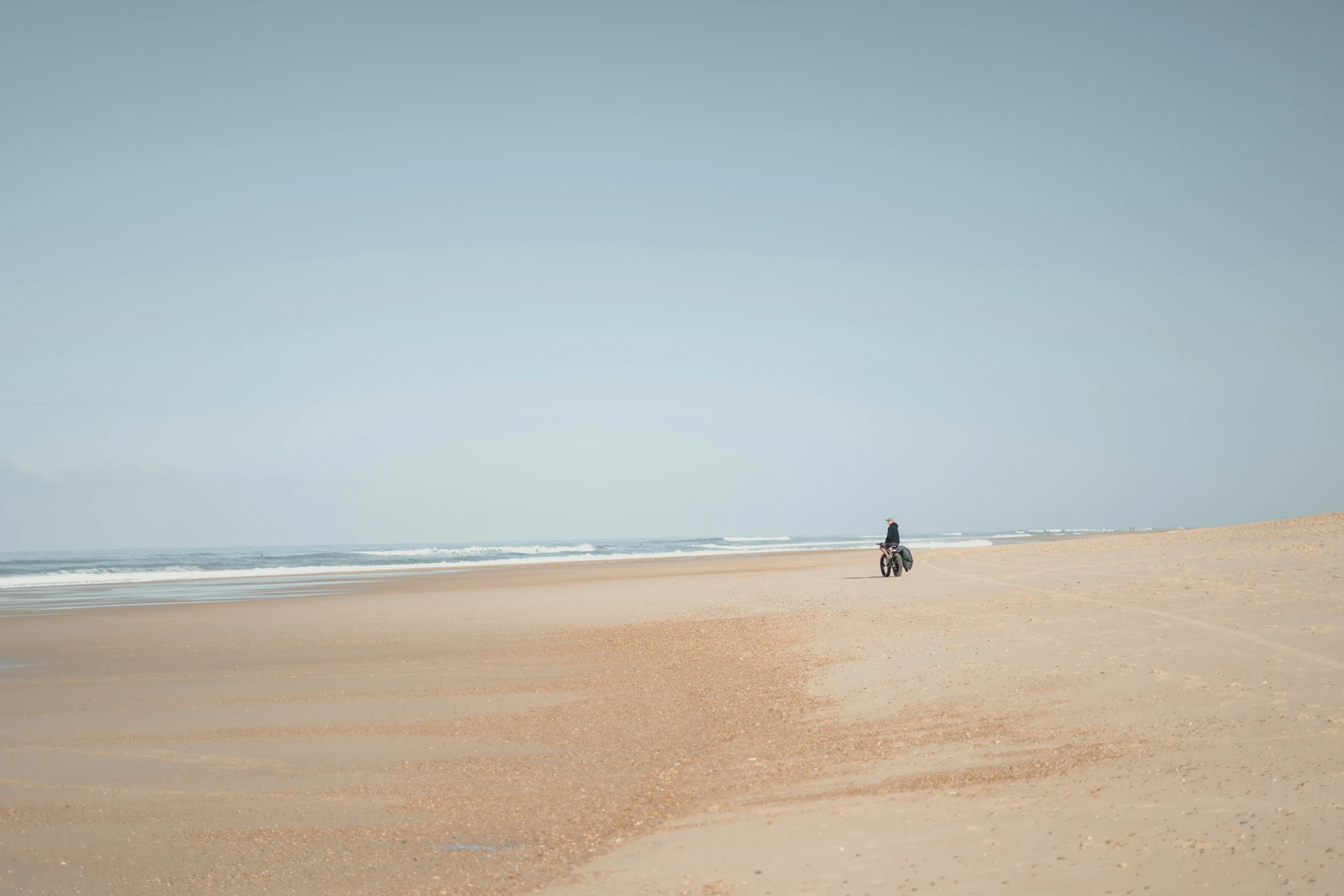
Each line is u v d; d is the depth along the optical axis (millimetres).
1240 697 10141
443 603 31875
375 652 20203
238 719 13547
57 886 7258
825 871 6391
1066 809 7191
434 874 7199
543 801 9227
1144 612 16375
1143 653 13031
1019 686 12258
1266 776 7398
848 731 11266
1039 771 8523
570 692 15211
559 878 6926
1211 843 6031
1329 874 5254
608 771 10312
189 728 12953
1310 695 9797
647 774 10133
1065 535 166750
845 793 8570
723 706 13539
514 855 7613
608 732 12273
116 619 28391
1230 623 14312
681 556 79312
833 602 24859
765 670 16062
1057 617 17188
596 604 29375
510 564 68375
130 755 11523
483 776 10250
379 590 39938
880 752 10086
